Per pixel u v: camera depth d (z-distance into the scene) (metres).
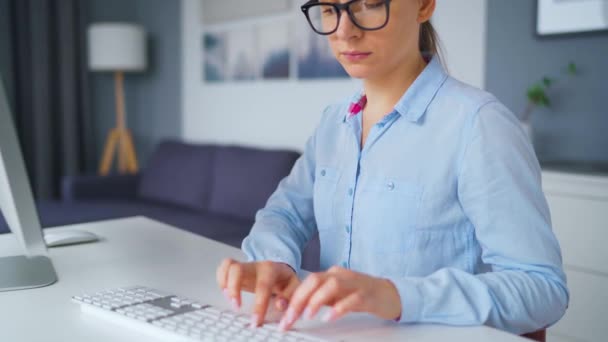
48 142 5.01
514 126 0.97
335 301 0.78
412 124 1.07
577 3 2.60
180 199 4.18
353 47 0.97
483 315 0.82
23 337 0.79
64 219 3.47
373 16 0.94
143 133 5.46
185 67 4.90
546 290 0.86
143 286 0.99
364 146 1.13
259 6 4.09
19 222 1.09
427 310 0.82
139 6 5.36
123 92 5.57
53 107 5.08
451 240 1.03
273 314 0.87
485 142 0.96
